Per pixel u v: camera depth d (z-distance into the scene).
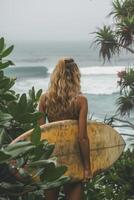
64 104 3.54
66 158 3.43
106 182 5.75
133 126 10.58
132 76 11.41
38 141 2.29
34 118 2.59
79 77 3.63
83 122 3.47
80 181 3.54
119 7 11.11
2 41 3.10
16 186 2.28
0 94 2.88
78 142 3.47
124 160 5.92
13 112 2.57
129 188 5.54
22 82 65.25
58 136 3.38
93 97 51.41
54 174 2.27
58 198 3.77
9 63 3.06
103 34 10.95
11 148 2.09
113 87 57.97
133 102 11.45
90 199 4.13
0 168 2.26
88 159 3.52
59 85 3.56
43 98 3.65
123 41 10.98
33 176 2.29
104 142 3.72
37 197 3.11
